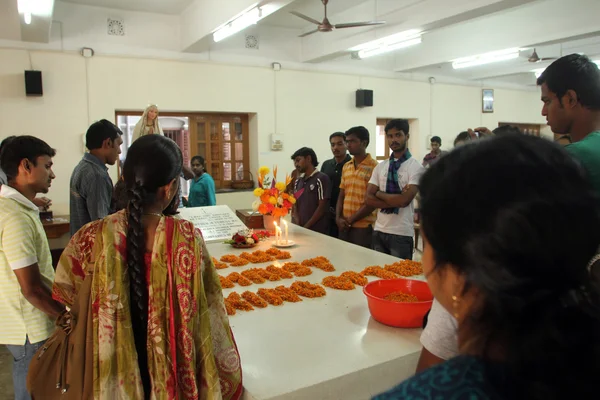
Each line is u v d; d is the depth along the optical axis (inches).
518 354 15.2
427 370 17.5
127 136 269.9
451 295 18.9
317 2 213.6
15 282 63.6
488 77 324.2
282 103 256.8
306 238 122.0
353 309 67.6
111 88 211.2
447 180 17.5
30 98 195.6
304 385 45.6
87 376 37.2
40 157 65.7
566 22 205.8
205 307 41.3
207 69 233.8
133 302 38.8
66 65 201.3
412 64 283.4
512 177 16.0
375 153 293.7
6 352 123.9
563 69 45.9
